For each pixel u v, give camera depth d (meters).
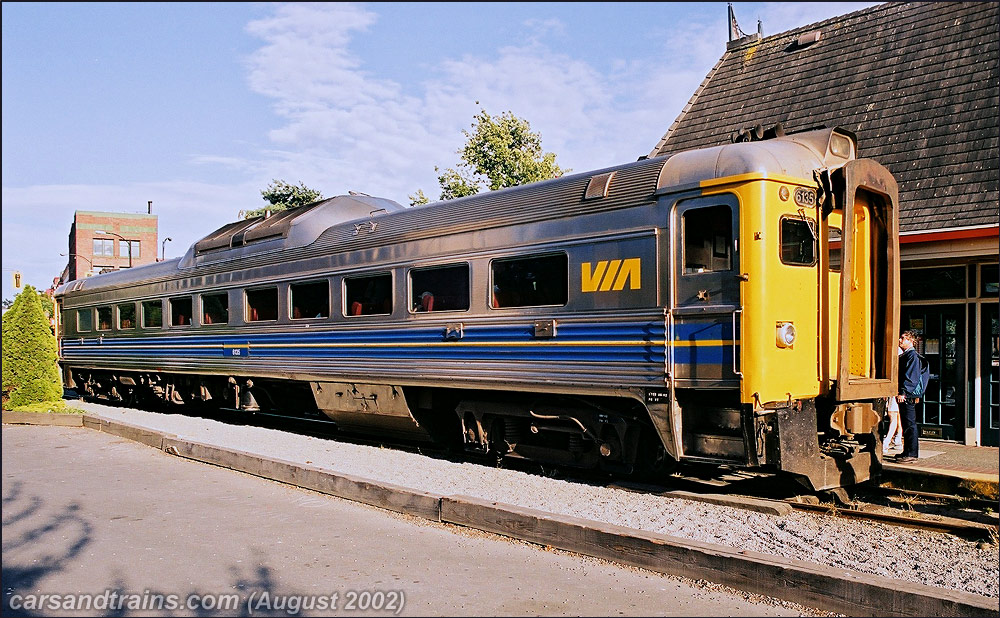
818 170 7.25
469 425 9.56
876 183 7.39
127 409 16.88
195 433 11.93
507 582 5.15
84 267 51.50
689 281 7.03
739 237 6.71
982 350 10.86
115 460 10.16
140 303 16.16
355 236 10.73
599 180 7.88
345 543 6.09
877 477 8.30
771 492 7.71
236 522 6.77
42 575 5.42
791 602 4.72
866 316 7.71
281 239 12.09
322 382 11.30
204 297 14.04
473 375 8.90
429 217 9.71
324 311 11.19
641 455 8.02
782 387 6.70
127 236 53.22
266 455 9.51
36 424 14.41
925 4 12.96
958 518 6.53
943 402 11.28
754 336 6.59
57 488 8.31
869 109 12.34
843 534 5.84
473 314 8.97
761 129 7.95
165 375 15.64
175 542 6.17
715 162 6.97
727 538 5.67
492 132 27.67
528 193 8.62
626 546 5.46
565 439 8.76
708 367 6.85
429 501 6.77
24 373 15.40
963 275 11.03
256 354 12.49
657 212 7.29
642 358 7.29
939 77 11.88
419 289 9.75
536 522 5.98
